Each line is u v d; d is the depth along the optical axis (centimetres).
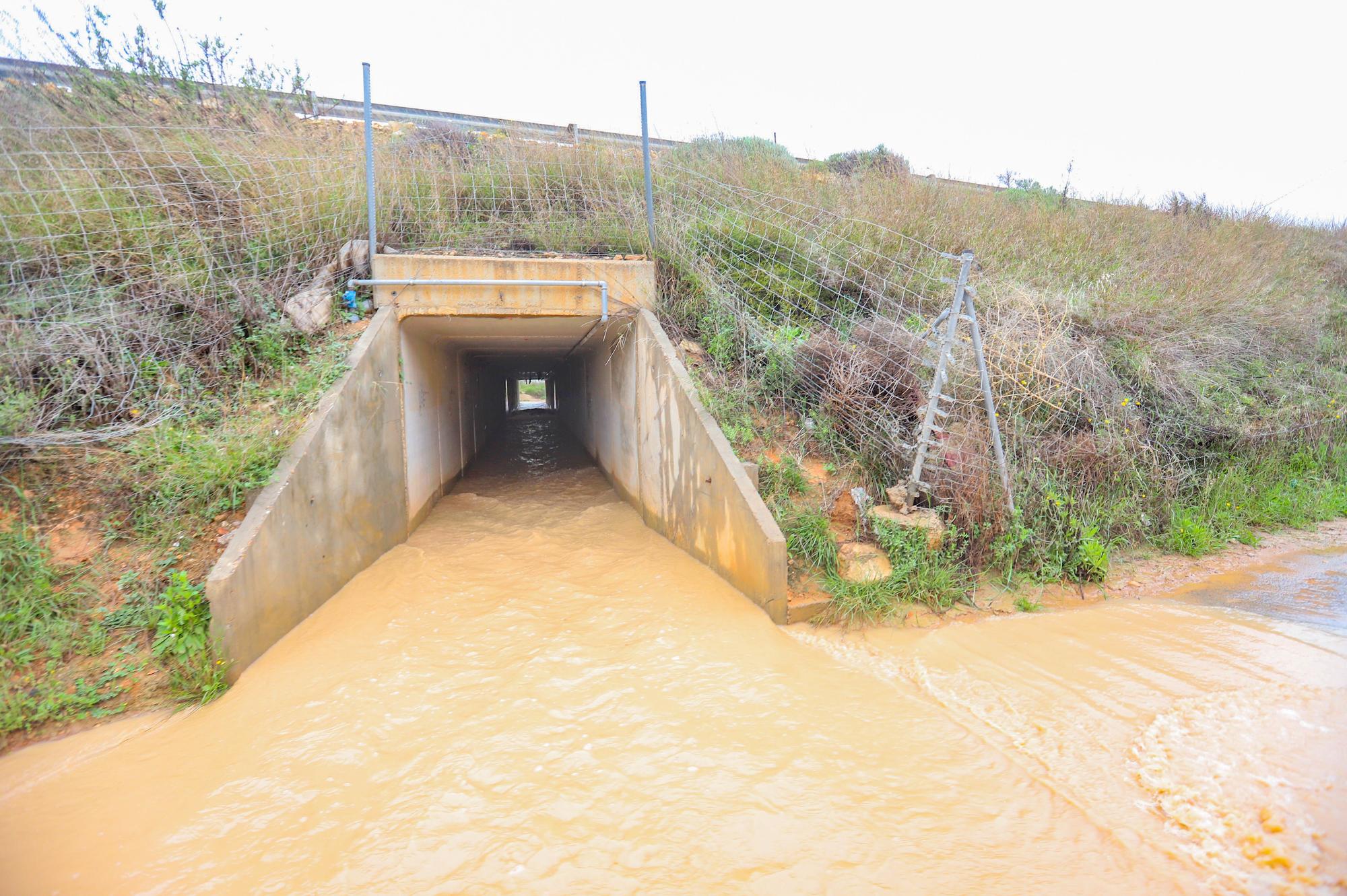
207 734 404
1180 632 508
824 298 869
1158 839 296
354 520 625
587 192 969
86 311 571
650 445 785
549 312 760
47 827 330
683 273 848
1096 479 704
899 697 434
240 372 625
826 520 598
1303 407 880
